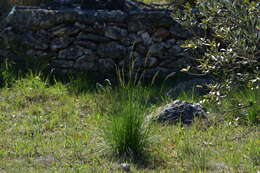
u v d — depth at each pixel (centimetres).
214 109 865
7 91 966
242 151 707
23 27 1108
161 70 1112
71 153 686
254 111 825
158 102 939
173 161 670
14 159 661
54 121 822
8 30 1110
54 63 1104
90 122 830
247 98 852
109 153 679
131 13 1106
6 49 1105
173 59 1112
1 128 786
